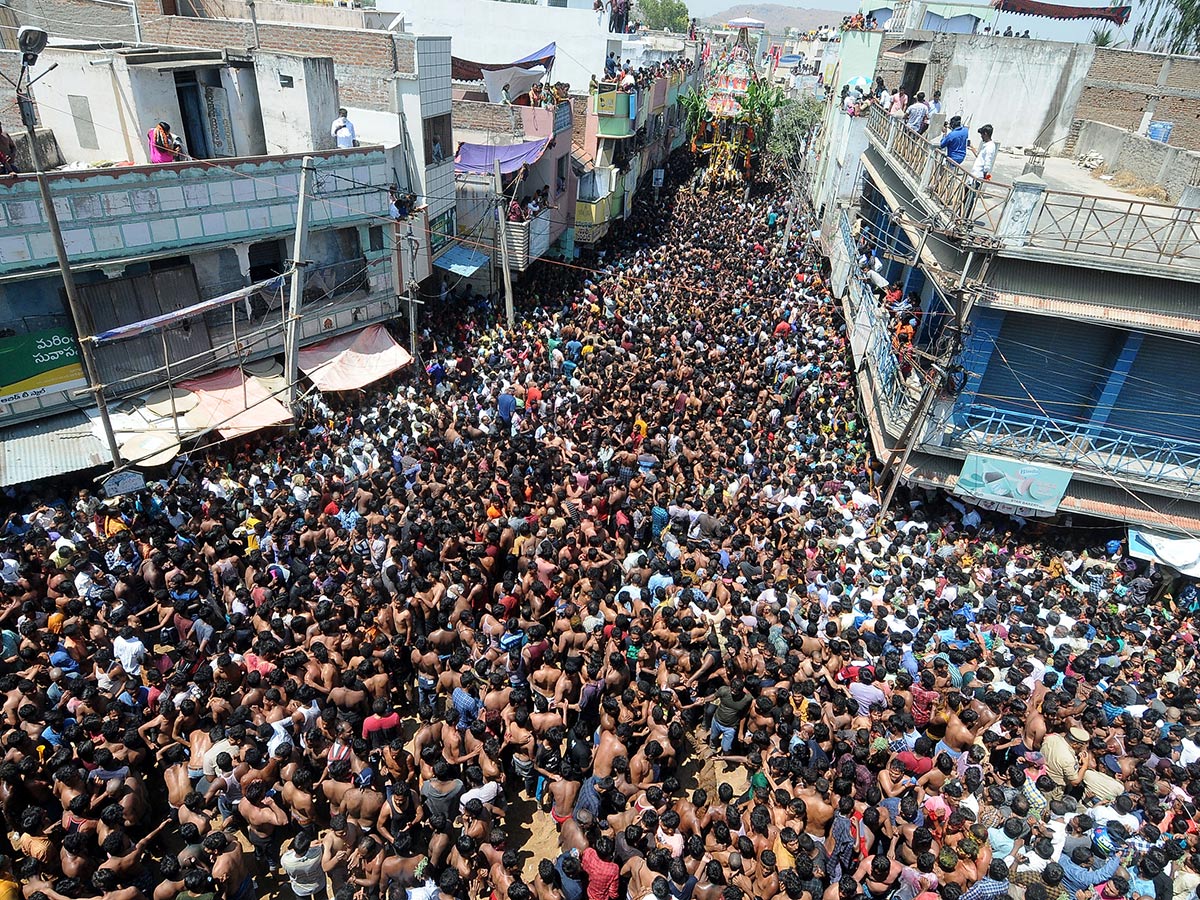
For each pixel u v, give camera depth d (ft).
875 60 117.60
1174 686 37.88
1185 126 76.74
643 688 34.76
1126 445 54.65
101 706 31.68
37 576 38.63
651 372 67.87
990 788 30.17
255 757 28.96
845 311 83.10
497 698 32.99
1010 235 47.09
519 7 126.72
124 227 51.06
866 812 28.55
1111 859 27.66
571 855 26.63
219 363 58.70
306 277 65.21
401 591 39.45
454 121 93.45
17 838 28.22
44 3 74.69
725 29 375.25
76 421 51.29
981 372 54.75
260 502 47.85
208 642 36.68
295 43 73.00
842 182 103.50
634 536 49.55
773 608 39.34
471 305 83.35
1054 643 41.16
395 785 30.37
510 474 50.14
